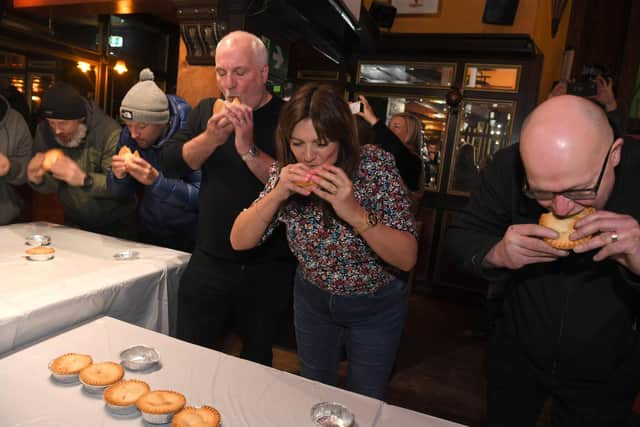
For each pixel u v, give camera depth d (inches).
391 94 176.7
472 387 105.5
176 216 79.7
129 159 70.6
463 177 172.4
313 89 43.0
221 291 66.0
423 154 110.1
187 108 83.4
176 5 88.4
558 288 41.2
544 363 43.7
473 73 166.9
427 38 158.7
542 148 33.5
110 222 90.7
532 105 160.6
